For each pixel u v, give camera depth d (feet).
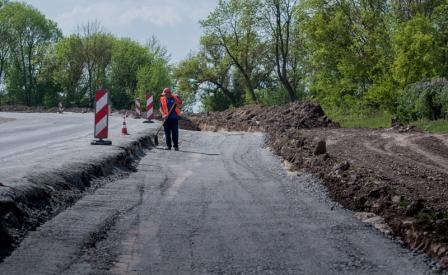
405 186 35.14
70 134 75.97
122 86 294.87
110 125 93.25
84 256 20.31
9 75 301.02
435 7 135.85
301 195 32.58
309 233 24.14
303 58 212.84
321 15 145.79
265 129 93.35
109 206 28.25
